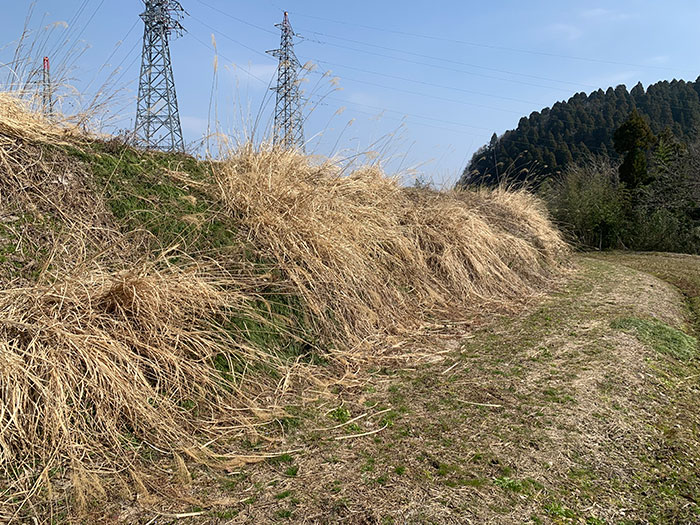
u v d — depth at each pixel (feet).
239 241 14.01
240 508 7.18
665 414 10.88
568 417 10.33
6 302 8.99
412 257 19.54
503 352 14.49
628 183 66.95
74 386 8.54
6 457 7.45
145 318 10.18
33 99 13.46
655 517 7.45
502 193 33.60
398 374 12.84
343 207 18.20
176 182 15.14
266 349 12.00
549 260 29.73
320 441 9.26
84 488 7.35
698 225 60.49
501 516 7.22
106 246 11.66
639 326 16.89
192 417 9.50
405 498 7.49
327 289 14.67
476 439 9.41
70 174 12.66
